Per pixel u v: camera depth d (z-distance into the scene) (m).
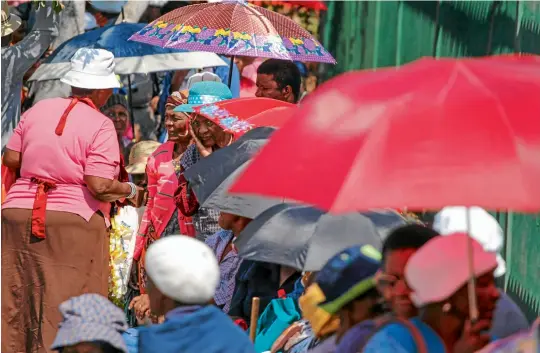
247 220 12.66
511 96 7.73
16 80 20.58
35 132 15.84
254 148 12.86
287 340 11.13
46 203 15.70
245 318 12.73
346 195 7.33
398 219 11.18
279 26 17.80
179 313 9.35
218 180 12.53
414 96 7.76
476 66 8.11
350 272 9.05
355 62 23.41
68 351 9.63
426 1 21.28
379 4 22.64
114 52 20.91
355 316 9.12
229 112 15.06
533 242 17.44
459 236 8.14
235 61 23.33
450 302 8.05
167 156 16.80
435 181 7.27
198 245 9.55
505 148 7.42
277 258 10.81
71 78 16.28
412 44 21.78
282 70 17.61
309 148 7.86
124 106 21.53
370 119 7.73
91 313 9.64
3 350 15.84
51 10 20.73
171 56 21.00
